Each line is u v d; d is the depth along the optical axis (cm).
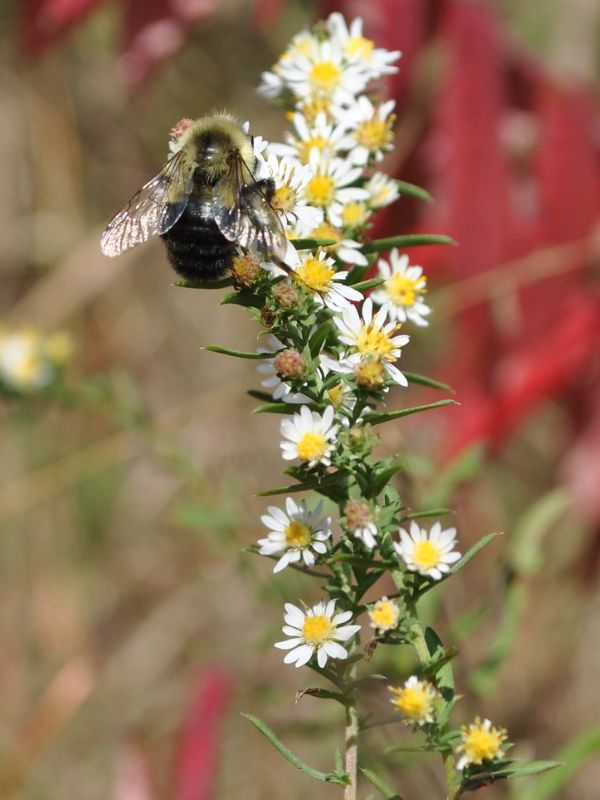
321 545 21
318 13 32
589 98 33
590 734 28
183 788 34
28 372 35
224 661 43
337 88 24
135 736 46
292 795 44
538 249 33
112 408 35
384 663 30
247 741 45
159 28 35
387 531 21
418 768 31
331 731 33
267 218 22
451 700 21
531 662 46
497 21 32
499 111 32
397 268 23
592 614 46
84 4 36
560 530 45
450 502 32
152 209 24
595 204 33
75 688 47
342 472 21
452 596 42
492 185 32
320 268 22
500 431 34
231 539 34
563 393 35
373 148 24
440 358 40
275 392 22
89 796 46
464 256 33
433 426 36
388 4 32
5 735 48
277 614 38
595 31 42
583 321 33
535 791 28
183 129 24
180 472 35
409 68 32
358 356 22
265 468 49
